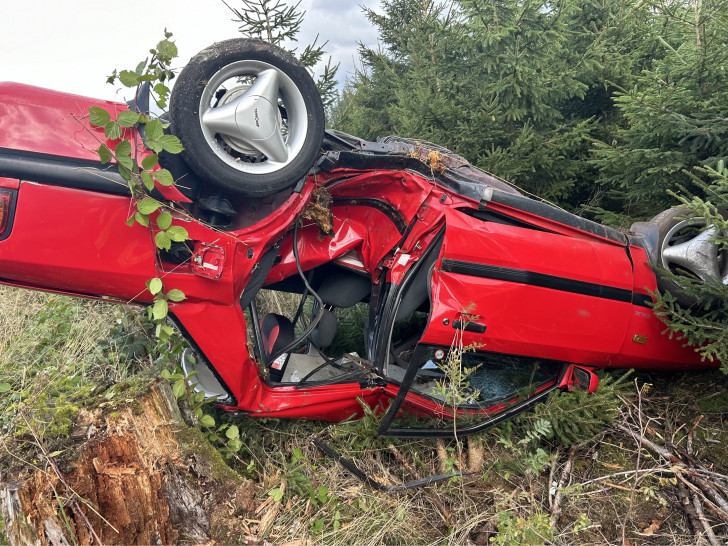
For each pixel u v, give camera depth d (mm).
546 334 2938
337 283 3373
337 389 2945
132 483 2070
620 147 4035
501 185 3254
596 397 2881
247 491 2336
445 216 2809
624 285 3010
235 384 2705
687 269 3133
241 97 2326
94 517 1997
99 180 2180
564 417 2889
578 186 5141
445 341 2811
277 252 2832
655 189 3809
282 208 2676
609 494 2682
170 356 2902
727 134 3367
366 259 3225
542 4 4727
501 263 2822
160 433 2191
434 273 2809
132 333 3379
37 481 1877
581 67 4934
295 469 2545
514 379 3480
